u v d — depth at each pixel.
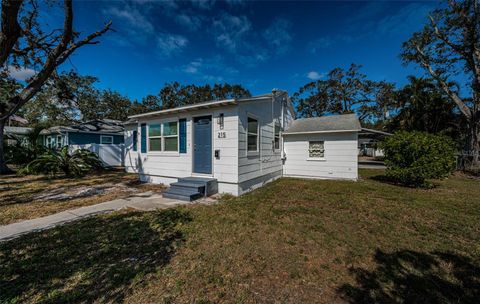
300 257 2.63
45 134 18.69
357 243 2.99
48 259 2.54
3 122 10.06
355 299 1.90
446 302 1.87
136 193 6.38
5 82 7.86
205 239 3.13
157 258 2.59
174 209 4.63
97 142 16.83
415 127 17.30
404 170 7.04
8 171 10.34
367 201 5.27
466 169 11.91
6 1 4.59
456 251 2.76
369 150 32.22
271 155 8.62
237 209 4.65
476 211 4.41
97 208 4.75
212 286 2.07
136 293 1.96
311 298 1.92
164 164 7.69
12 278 2.17
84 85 19.17
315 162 9.74
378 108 25.84
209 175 6.53
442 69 15.75
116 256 2.63
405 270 2.34
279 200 5.45
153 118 7.99
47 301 1.84
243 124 6.30
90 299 1.87
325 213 4.34
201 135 6.71
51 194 6.18
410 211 4.42
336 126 9.60
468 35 13.32
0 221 3.88
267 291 2.01
